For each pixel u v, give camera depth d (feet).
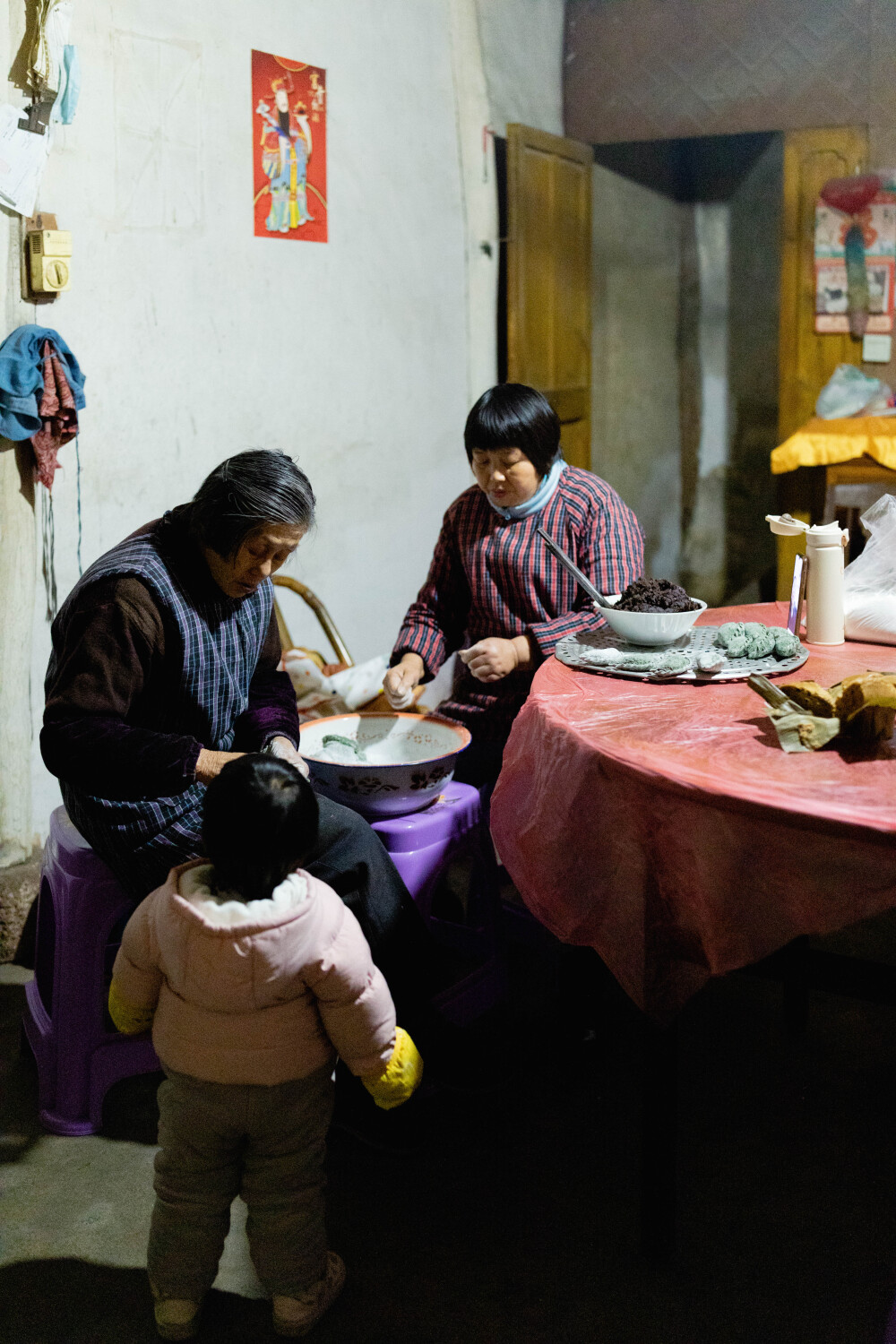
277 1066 5.26
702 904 5.10
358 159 12.61
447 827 7.64
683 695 6.37
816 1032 8.21
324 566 12.79
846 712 5.43
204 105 10.61
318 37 11.87
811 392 18.12
